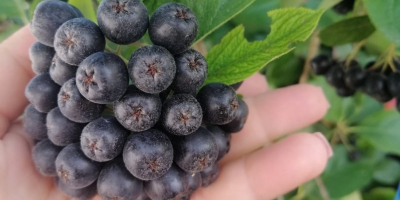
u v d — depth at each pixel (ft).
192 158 0.24
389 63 0.39
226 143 0.29
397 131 0.50
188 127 0.23
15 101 0.37
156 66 0.21
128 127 0.22
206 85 0.26
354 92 0.45
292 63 0.48
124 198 0.25
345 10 0.39
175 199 0.27
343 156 0.52
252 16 0.43
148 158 0.23
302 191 0.50
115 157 0.25
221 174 0.37
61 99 0.24
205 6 0.27
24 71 0.37
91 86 0.21
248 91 0.47
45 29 0.24
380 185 0.58
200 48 0.43
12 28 0.47
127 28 0.22
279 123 0.41
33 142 0.36
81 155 0.26
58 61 0.24
